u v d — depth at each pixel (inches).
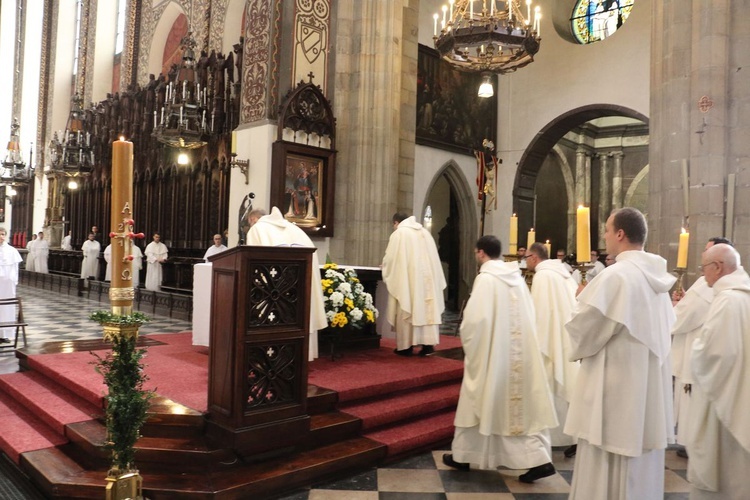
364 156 440.1
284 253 168.1
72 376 215.3
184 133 467.8
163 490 148.1
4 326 309.4
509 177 635.5
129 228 126.7
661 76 275.0
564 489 170.2
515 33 315.6
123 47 857.5
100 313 127.6
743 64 247.6
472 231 645.3
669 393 135.0
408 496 163.0
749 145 244.4
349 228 442.9
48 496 155.9
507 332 173.8
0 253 357.4
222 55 570.9
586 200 799.1
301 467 166.1
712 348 134.5
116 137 765.3
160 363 241.9
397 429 202.8
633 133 791.1
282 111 412.5
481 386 171.8
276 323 168.7
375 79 441.4
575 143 790.5
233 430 158.9
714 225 247.4
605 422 127.6
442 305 277.3
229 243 442.9
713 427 141.7
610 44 564.7
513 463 171.6
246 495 153.7
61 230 925.8
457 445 177.5
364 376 228.1
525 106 626.8
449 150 611.5
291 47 426.9
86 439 165.3
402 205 471.5
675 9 264.8
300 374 173.3
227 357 163.9
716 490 142.2
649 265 130.3
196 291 265.0
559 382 196.1
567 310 199.8
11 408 212.8
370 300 265.0
